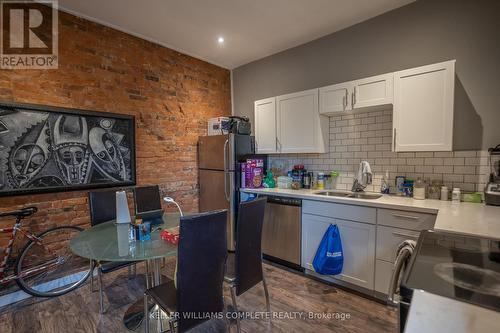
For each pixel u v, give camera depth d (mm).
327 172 3129
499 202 1945
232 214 3258
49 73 2404
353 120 2895
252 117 3939
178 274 1301
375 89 2420
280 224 2818
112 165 2795
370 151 2785
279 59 3547
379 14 2641
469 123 2195
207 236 1369
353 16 2676
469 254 1043
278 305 2133
